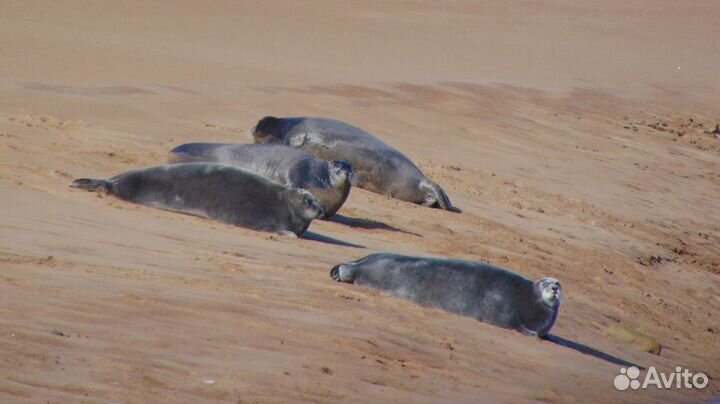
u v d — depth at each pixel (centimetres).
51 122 7744
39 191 5625
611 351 5038
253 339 3800
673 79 16275
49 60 10250
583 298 5975
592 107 13238
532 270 6262
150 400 3091
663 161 11088
